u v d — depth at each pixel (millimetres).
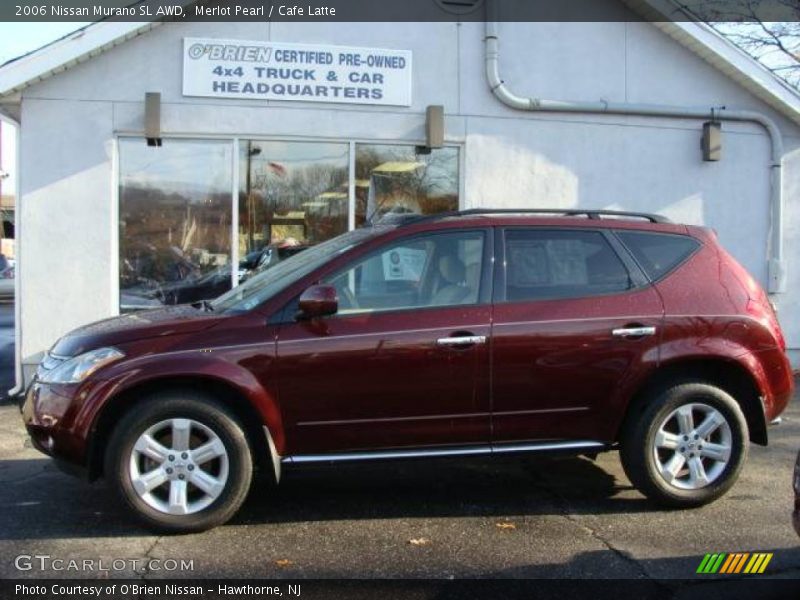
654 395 5066
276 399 4629
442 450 4871
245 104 8891
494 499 5332
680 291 5180
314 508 5129
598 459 6324
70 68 8523
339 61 9070
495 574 4109
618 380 4984
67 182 8562
